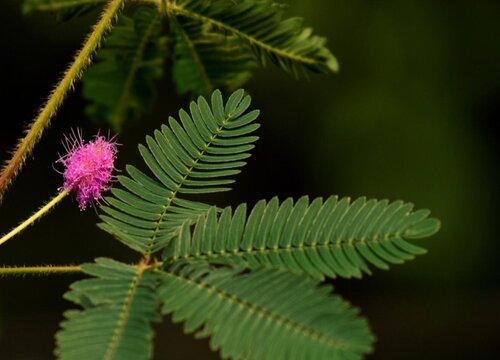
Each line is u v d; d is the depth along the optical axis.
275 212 0.47
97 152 0.51
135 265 0.47
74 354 0.45
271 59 0.55
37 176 1.66
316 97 1.65
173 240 0.47
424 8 1.59
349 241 0.46
